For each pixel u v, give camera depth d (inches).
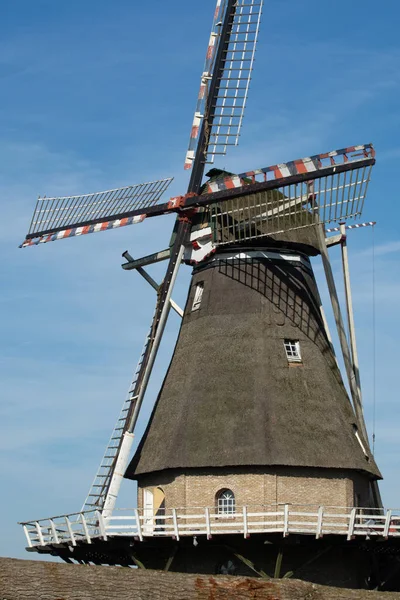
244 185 1475.1
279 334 1478.8
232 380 1435.8
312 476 1378.0
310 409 1422.2
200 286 1563.7
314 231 1556.3
